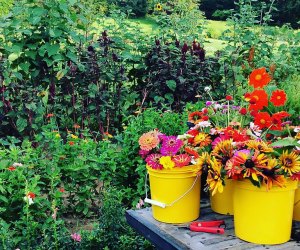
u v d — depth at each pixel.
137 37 6.05
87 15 6.26
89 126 5.31
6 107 4.95
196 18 6.86
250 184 1.84
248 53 6.22
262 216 1.85
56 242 3.08
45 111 5.09
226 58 6.05
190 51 5.77
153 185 2.11
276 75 6.05
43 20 5.19
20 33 5.33
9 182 3.43
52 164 3.57
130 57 5.56
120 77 5.44
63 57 5.23
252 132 2.17
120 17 6.24
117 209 3.24
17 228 3.31
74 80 5.27
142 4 14.15
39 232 3.38
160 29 6.34
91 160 3.72
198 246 1.86
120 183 3.80
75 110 5.28
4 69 4.98
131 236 3.17
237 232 1.93
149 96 5.62
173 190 2.06
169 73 5.52
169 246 1.90
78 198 3.80
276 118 2.14
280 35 6.69
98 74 5.29
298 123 2.98
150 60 5.64
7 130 5.07
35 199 3.31
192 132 2.17
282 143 1.90
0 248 3.05
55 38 5.22
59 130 5.23
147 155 2.17
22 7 5.24
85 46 5.64
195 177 2.07
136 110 5.57
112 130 5.46
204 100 5.56
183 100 5.59
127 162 3.76
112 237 3.13
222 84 5.83
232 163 1.82
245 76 6.02
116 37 5.79
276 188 1.83
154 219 2.15
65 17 5.26
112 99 5.42
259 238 1.87
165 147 2.09
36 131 5.00
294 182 1.87
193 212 2.09
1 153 3.58
